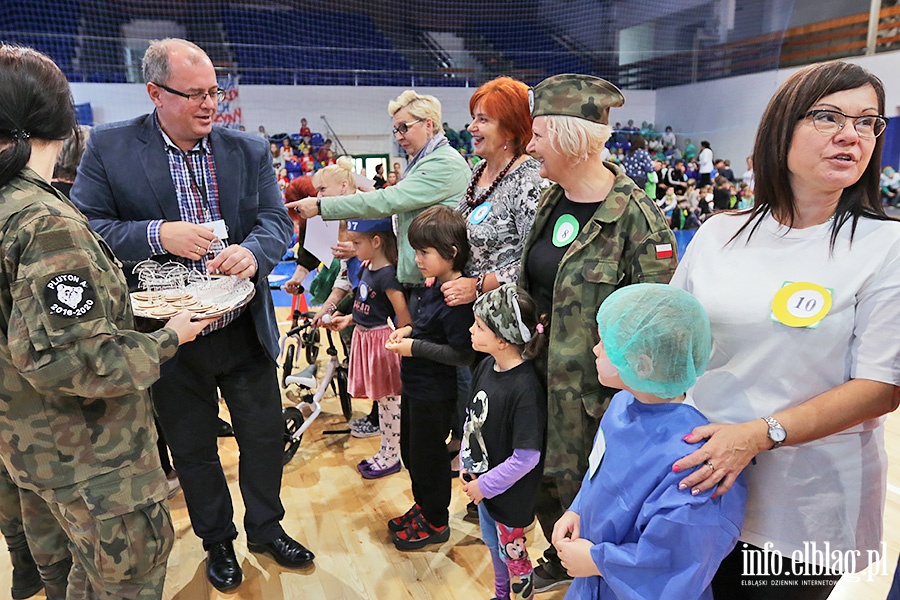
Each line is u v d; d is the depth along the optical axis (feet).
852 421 3.21
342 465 9.45
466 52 37.14
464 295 6.11
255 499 6.89
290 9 35.09
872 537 3.61
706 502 3.26
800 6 26.96
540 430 5.11
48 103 3.91
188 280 5.96
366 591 6.56
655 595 3.32
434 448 6.83
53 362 3.76
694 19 33.22
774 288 3.45
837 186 3.16
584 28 37.24
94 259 4.00
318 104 32.12
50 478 4.19
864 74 3.13
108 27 32.40
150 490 4.57
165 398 6.21
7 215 3.72
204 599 6.50
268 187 6.61
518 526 5.31
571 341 4.99
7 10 30.40
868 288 3.20
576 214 5.16
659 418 3.56
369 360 8.67
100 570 4.47
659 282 4.75
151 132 5.89
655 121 36.27
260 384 6.64
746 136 31.60
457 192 7.84
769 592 3.76
